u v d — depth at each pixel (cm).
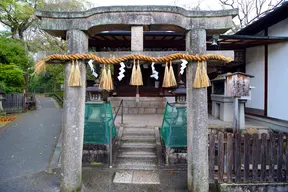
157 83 1014
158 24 302
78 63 306
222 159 350
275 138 352
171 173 419
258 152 350
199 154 317
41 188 356
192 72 314
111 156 446
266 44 712
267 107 709
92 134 467
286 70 630
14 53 1301
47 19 305
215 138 364
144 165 450
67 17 303
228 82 544
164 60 297
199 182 318
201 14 304
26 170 426
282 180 351
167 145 452
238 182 347
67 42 306
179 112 456
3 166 444
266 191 343
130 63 323
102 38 779
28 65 1433
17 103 1185
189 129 328
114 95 972
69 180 316
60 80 1911
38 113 1119
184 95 473
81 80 311
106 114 473
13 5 1473
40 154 511
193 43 307
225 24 304
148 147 520
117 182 382
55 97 1980
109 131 473
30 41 1655
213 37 400
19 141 604
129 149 515
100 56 307
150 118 761
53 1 1588
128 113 888
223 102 681
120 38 778
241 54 852
